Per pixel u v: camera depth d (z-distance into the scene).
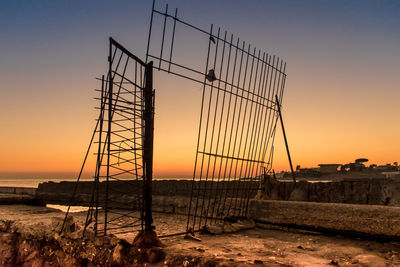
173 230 5.98
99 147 4.21
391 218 4.81
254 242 4.95
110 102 4.06
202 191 8.96
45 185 11.80
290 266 3.39
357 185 6.57
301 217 5.86
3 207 8.41
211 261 3.57
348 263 3.74
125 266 4.10
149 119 4.50
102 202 9.86
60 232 4.98
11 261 5.45
